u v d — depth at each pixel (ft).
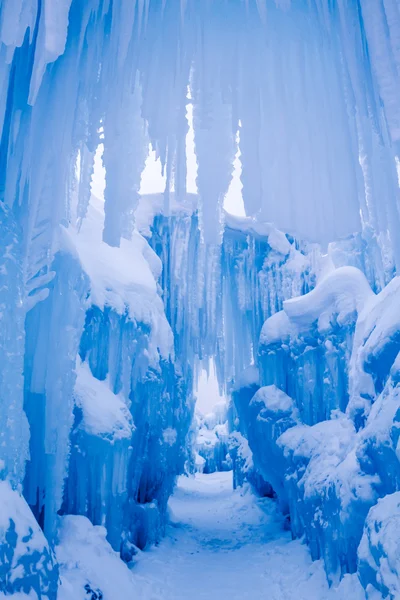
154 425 28.73
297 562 23.09
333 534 18.80
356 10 11.38
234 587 21.13
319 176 12.32
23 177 11.75
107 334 24.21
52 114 11.55
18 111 12.19
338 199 12.01
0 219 11.92
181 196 11.46
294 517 27.40
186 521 37.45
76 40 11.57
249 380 37.88
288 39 11.80
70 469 19.13
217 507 44.37
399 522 12.57
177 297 38.17
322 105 12.04
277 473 31.55
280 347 33.42
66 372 16.53
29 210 12.10
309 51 12.11
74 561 15.79
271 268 39.88
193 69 11.69
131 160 13.42
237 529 34.14
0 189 13.14
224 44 11.43
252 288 40.75
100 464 19.57
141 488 28.71
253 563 24.84
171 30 11.24
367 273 29.84
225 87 11.27
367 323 23.85
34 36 11.86
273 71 11.88
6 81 10.60
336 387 28.07
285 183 12.35
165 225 38.63
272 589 20.52
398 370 17.75
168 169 11.84
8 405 11.51
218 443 85.71
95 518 19.34
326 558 19.44
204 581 22.12
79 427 19.51
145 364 26.53
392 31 9.88
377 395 21.22
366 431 17.76
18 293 12.25
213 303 38.83
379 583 12.28
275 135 12.19
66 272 16.76
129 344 25.45
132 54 11.10
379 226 13.38
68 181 15.92
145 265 30.76
